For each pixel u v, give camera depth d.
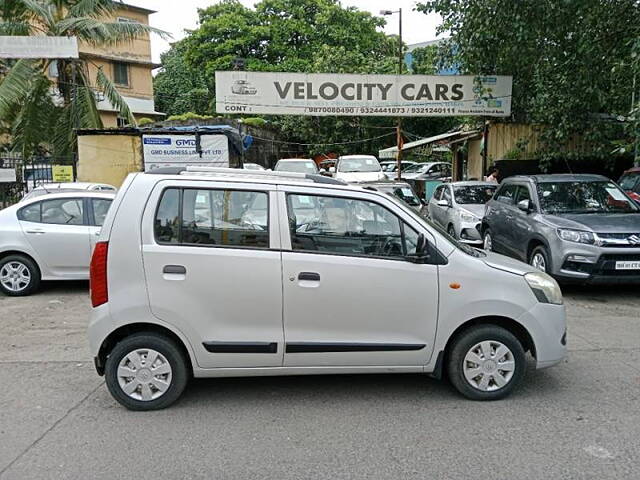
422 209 15.05
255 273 4.09
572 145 14.95
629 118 10.23
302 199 4.23
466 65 14.88
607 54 11.67
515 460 3.40
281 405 4.26
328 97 15.45
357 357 4.20
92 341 4.06
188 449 3.57
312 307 4.12
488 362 4.29
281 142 30.86
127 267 4.03
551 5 11.59
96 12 17.45
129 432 3.81
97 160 15.48
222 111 15.38
